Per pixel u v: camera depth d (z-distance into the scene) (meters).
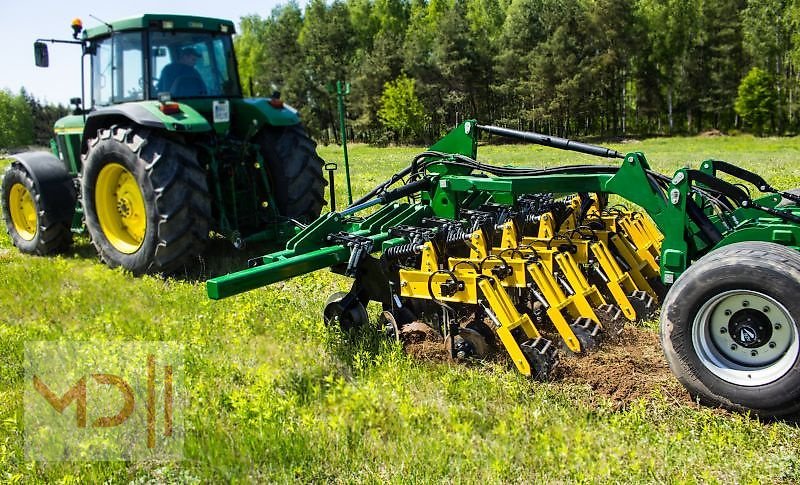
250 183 7.48
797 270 3.19
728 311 3.46
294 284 6.25
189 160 6.62
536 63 45.41
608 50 45.09
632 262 5.00
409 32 57.88
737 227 4.03
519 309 4.37
